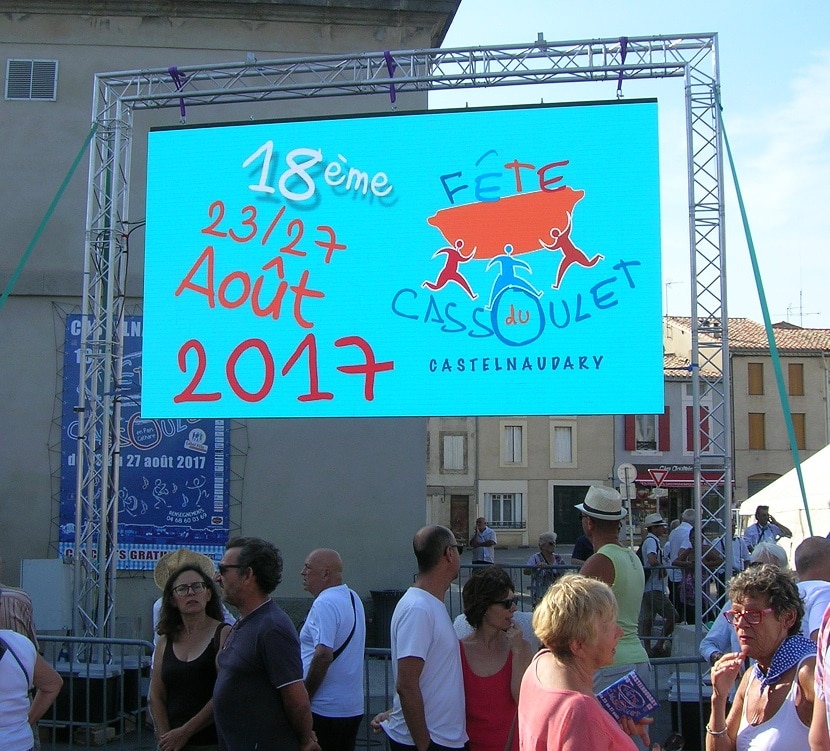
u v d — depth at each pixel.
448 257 11.30
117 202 11.46
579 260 11.02
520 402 11.05
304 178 11.64
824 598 4.99
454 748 4.53
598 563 5.49
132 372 13.50
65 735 9.07
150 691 5.16
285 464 13.42
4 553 13.04
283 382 11.53
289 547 13.31
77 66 13.95
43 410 13.28
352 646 5.87
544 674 3.41
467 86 10.98
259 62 11.10
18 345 13.41
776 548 6.11
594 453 45.75
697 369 10.09
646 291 10.89
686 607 12.92
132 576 13.13
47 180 13.72
